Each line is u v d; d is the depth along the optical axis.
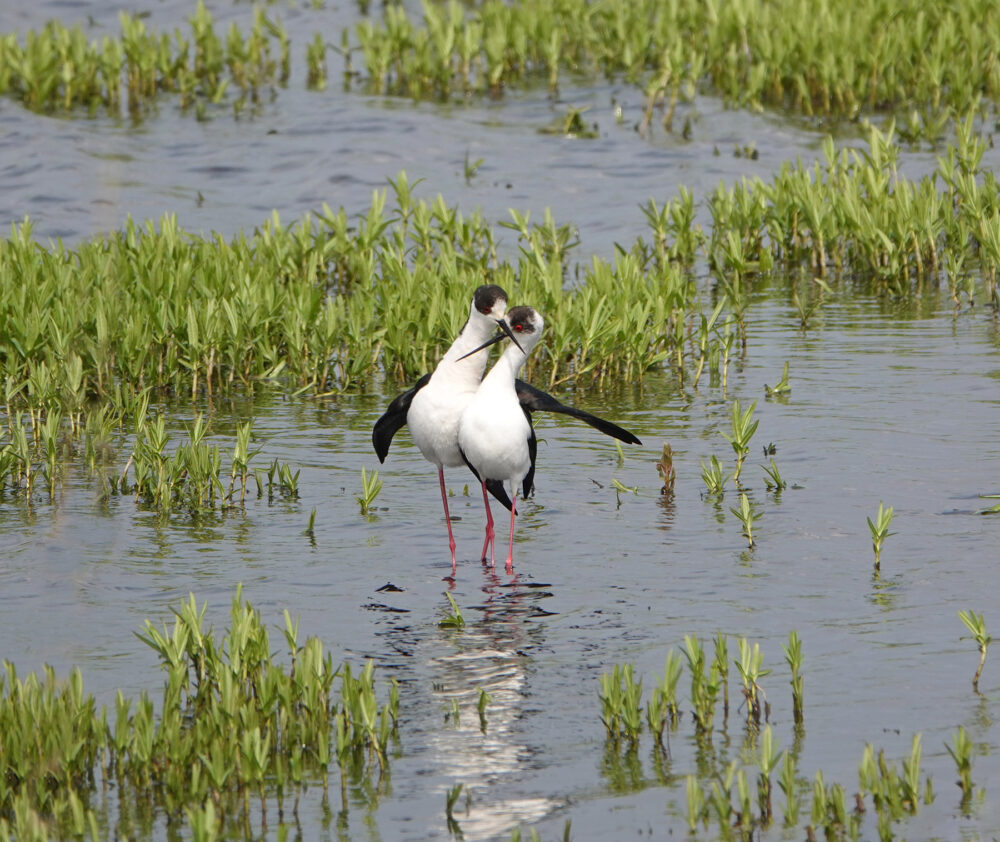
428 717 8.33
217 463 12.15
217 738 7.62
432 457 11.34
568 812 7.28
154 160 26.92
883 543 10.90
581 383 15.91
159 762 7.68
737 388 15.34
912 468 12.54
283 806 7.40
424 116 29.56
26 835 6.79
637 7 34.03
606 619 9.71
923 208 19.70
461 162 26.77
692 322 17.12
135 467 12.54
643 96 30.62
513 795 7.46
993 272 18.67
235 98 31.09
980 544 10.80
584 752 7.90
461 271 18.69
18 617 9.82
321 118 29.47
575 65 33.19
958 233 19.19
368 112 29.84
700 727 8.12
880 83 28.94
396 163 26.75
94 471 12.84
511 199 24.66
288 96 31.33
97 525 11.63
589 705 8.45
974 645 9.11
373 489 11.97
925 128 26.70
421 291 17.23
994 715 8.16
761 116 28.97
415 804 7.39
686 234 21.05
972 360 15.79
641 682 8.09
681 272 20.64
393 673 8.92
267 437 14.12
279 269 19.05
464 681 8.80
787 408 14.45
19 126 28.34
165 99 31.06
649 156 26.75
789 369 15.86
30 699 7.72
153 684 8.80
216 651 8.78
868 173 21.23
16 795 7.39
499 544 11.27
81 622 9.73
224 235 22.72
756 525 11.41
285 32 36.19
